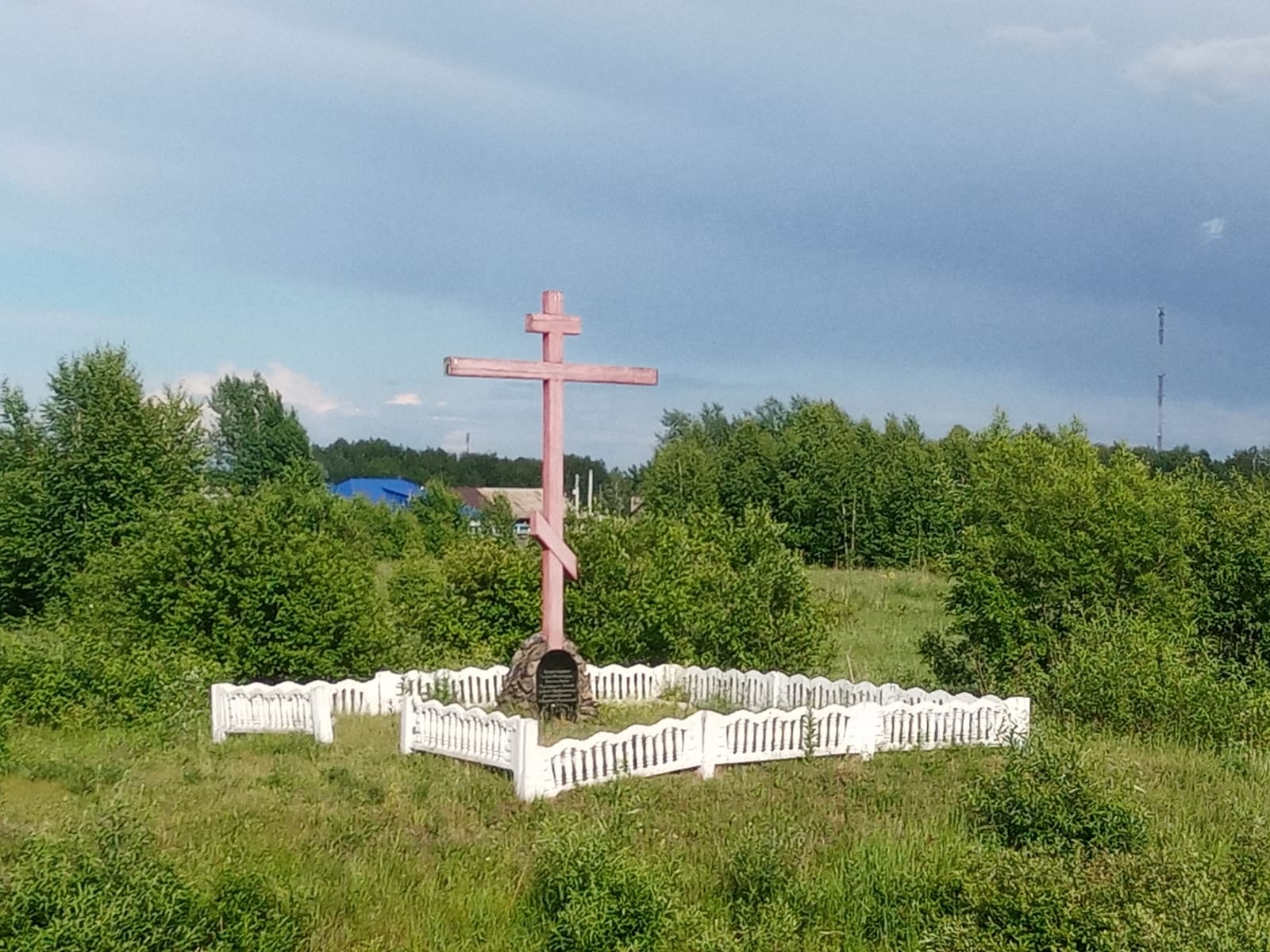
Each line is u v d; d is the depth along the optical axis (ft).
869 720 46.01
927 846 34.35
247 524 67.62
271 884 28.22
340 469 406.62
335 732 50.98
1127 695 54.54
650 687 62.64
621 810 36.14
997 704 48.78
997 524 71.61
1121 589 68.74
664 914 28.35
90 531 102.06
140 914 25.12
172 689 56.24
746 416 284.82
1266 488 86.22
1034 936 26.43
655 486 203.51
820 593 98.78
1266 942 24.91
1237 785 43.45
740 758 43.65
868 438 214.90
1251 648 70.33
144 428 105.81
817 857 33.63
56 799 39.96
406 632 74.13
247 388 231.91
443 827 35.91
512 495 302.04
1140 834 34.45
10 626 99.45
